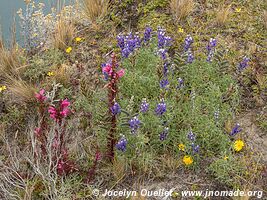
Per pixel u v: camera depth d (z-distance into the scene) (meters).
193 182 1.84
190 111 2.00
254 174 1.82
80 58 2.52
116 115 1.94
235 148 1.88
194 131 1.95
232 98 2.10
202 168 1.88
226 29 2.54
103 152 1.95
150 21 2.65
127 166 1.89
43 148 1.86
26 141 2.12
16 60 2.48
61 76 2.35
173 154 1.92
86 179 1.87
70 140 2.06
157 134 1.95
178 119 2.00
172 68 2.15
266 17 2.54
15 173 1.88
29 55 2.63
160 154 1.95
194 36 2.50
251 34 2.49
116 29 2.70
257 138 1.99
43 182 1.76
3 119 2.25
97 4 2.83
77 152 1.97
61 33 2.62
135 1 2.81
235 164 1.85
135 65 2.21
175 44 2.46
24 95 2.29
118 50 2.51
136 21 2.71
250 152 1.92
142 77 2.12
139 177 1.87
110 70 1.77
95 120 2.05
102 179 1.87
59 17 2.83
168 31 2.56
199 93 2.14
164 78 2.08
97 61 2.47
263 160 1.89
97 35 2.66
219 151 1.92
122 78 2.12
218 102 2.07
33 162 1.81
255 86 2.20
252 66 2.29
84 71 2.42
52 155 1.82
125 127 1.91
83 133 2.08
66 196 1.77
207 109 2.04
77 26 2.80
